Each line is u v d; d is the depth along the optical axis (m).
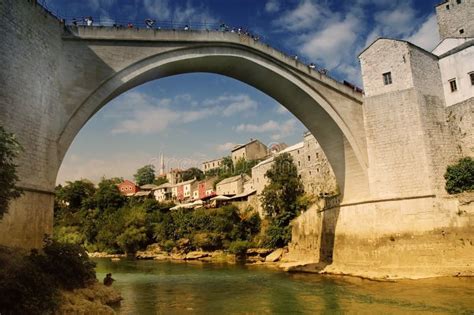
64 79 18.12
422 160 26.02
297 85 26.72
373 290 20.98
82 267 15.50
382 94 28.16
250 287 23.81
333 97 27.94
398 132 27.16
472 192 24.41
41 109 16.38
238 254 47.16
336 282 24.48
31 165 15.50
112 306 17.22
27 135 15.43
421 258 24.62
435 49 33.78
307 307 17.41
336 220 30.39
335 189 49.81
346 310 16.55
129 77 20.12
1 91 14.41
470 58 28.00
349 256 28.30
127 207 75.19
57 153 17.25
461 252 23.61
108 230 66.00
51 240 15.52
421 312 15.52
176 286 24.89
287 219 47.94
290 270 32.38
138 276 31.36
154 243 61.53
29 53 15.94
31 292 11.51
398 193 26.38
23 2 15.87
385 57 28.67
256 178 64.31
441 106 28.33
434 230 24.64
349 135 28.00
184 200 90.56
